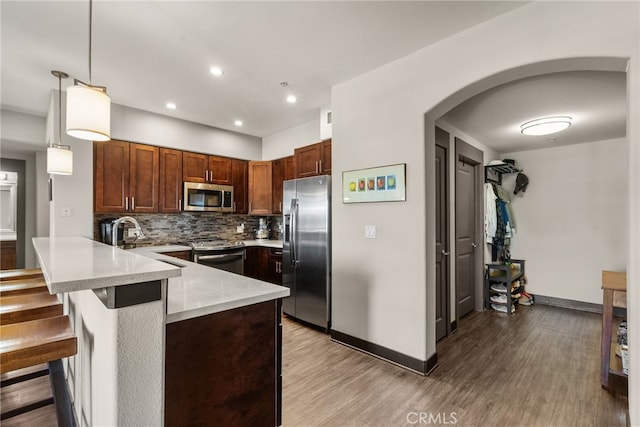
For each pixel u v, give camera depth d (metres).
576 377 2.29
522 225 4.64
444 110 2.40
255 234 5.23
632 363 1.48
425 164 2.34
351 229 2.83
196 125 4.21
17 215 4.66
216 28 2.07
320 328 3.33
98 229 3.60
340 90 2.93
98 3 1.82
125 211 3.58
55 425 1.77
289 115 3.92
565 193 4.31
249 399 1.36
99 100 1.52
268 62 2.53
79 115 1.46
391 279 2.52
